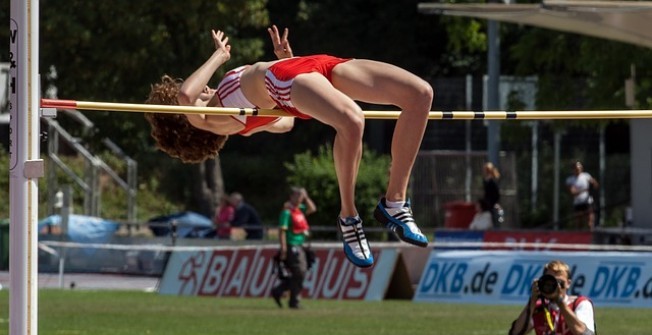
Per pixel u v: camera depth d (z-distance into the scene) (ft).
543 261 138.00
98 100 233.35
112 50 225.97
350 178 46.55
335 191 228.84
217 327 114.01
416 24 312.50
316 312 130.31
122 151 255.70
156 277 184.75
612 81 182.09
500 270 139.95
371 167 236.02
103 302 142.00
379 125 304.09
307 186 230.27
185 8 224.94
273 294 135.74
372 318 123.24
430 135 293.02
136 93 234.38
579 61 185.68
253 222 195.00
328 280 149.48
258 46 238.07
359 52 310.04
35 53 50.93
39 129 51.44
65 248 186.80
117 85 234.79
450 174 250.16
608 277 133.90
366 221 231.09
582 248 153.28
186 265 156.25
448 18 209.87
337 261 149.69
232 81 50.44
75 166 273.33
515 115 53.36
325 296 148.97
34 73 50.88
